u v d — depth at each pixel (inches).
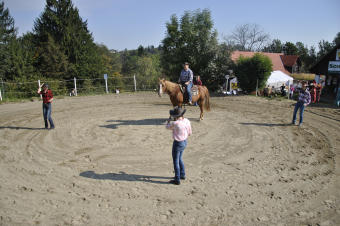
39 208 167.0
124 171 224.2
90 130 357.7
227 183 203.0
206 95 412.8
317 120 425.4
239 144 298.8
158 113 479.2
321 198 181.2
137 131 351.6
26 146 289.0
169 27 949.8
